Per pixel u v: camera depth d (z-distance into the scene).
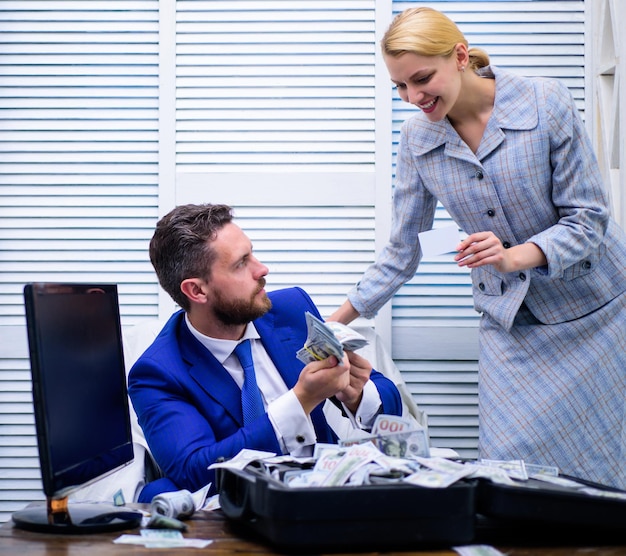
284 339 2.08
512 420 2.24
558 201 2.19
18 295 3.08
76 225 3.08
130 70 3.09
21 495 3.07
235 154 3.08
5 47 3.09
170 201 3.07
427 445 1.43
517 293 2.23
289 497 1.14
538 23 3.07
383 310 3.03
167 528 1.32
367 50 3.07
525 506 1.19
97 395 1.50
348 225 3.07
